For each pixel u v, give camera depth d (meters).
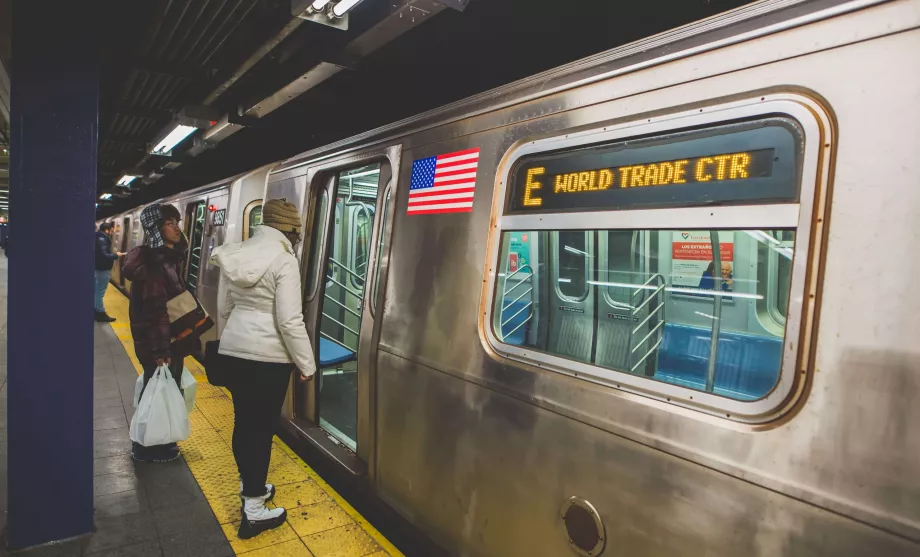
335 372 6.10
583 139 2.12
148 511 3.01
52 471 2.64
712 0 3.75
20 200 2.47
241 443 2.82
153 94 7.68
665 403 1.78
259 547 2.71
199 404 4.82
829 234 1.46
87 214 2.61
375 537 2.83
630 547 1.85
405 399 2.97
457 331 2.65
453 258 2.72
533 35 5.48
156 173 14.73
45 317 2.56
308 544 2.75
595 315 2.79
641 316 2.63
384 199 3.52
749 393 2.30
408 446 2.95
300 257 4.36
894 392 1.33
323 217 4.33
